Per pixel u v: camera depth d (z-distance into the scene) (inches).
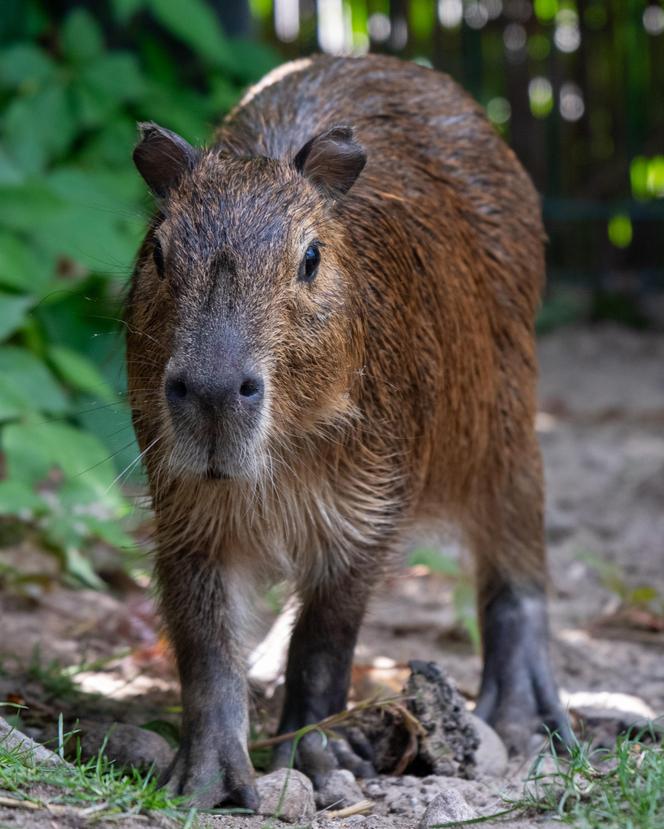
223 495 254.5
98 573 402.3
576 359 780.6
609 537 476.4
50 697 300.8
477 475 321.4
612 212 885.2
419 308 285.1
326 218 251.3
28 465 386.9
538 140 890.1
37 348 451.5
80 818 212.7
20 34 527.5
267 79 336.5
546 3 874.1
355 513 268.4
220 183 244.1
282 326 235.3
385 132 303.6
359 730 274.4
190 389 223.3
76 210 438.9
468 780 266.4
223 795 240.4
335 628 270.8
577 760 238.2
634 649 368.8
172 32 534.3
